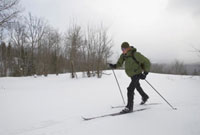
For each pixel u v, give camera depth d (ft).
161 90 17.62
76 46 34.35
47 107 11.18
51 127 7.57
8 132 7.11
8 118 8.97
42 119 8.73
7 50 82.69
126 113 9.07
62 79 34.12
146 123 7.42
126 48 10.10
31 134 6.84
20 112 10.08
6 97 15.16
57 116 9.19
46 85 25.34
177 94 15.16
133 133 6.46
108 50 32.22
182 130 6.51
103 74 34.86
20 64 73.61
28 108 11.00
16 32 69.72
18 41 72.90
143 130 6.70
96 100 13.15
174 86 20.59
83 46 33.78
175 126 6.93
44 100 13.46
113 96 14.76
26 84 28.89
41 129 7.36
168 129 6.69
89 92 16.97
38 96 15.33
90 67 33.32
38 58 62.44
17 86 25.86
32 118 8.92
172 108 9.64
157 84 22.20
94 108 10.70
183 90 17.52
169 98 13.42
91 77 32.40
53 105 11.71
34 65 67.36
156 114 8.57
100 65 31.68
